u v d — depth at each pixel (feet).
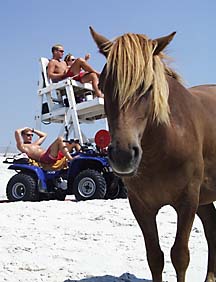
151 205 14.92
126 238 24.03
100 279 17.60
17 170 41.50
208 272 17.63
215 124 16.16
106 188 37.29
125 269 18.95
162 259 15.25
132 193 14.90
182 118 14.69
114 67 13.03
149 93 13.20
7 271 18.63
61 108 42.06
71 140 39.52
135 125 12.73
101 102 40.06
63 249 21.86
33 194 38.42
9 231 25.52
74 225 27.04
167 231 25.29
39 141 40.29
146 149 13.97
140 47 13.20
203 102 16.51
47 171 38.88
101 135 37.24
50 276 18.04
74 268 18.99
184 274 14.74
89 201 34.47
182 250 14.52
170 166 14.26
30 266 19.13
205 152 15.74
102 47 14.25
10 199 39.34
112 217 28.58
